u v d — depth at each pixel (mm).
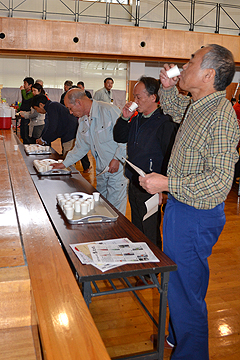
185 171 1425
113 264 1289
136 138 2254
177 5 11141
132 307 2174
